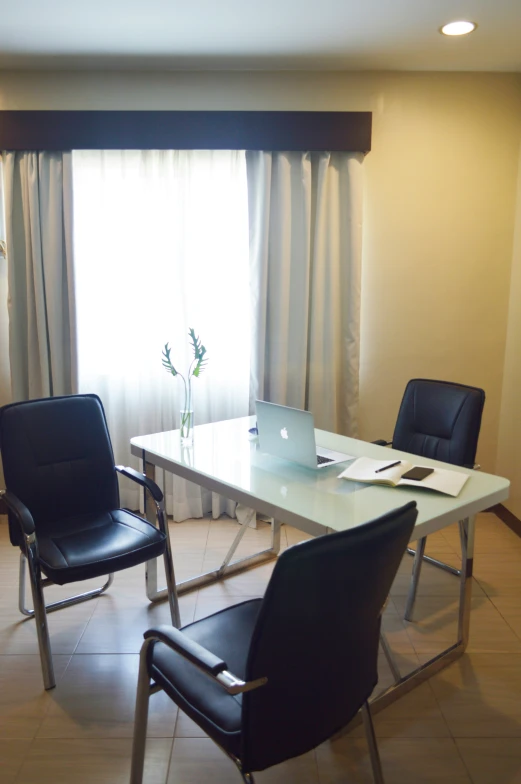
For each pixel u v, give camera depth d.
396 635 2.39
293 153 3.26
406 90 3.28
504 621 2.48
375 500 1.90
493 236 3.44
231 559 3.05
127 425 3.51
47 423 2.43
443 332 3.52
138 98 3.25
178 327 3.43
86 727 1.91
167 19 2.58
